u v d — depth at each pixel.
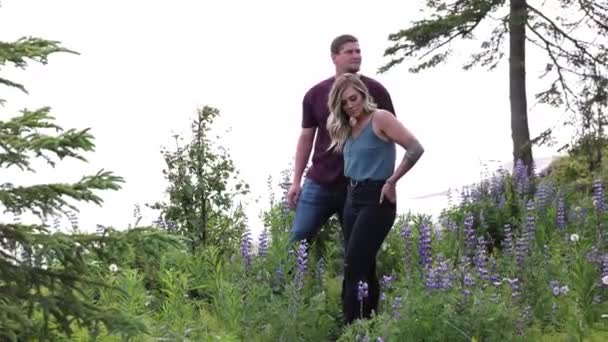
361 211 7.95
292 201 9.62
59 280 4.48
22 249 4.28
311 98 9.38
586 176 19.55
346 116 7.92
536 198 13.28
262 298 8.50
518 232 12.31
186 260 9.41
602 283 9.00
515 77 20.25
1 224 4.25
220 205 10.97
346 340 7.66
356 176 7.95
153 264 9.63
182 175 10.86
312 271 10.38
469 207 13.53
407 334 7.45
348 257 8.02
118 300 7.70
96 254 4.40
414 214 12.93
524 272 9.09
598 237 11.19
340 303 9.34
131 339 5.66
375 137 7.85
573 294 8.80
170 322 7.34
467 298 7.66
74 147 4.18
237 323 7.91
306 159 9.56
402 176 7.73
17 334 4.36
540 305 8.65
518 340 7.66
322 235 11.40
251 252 9.97
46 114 4.32
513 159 20.30
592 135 19.45
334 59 8.95
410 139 7.66
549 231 12.17
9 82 4.21
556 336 8.14
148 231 4.47
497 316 7.55
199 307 8.61
